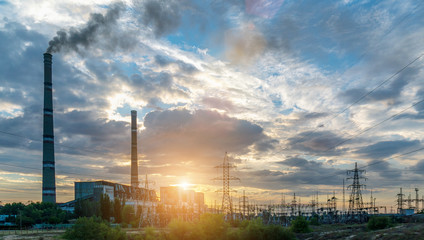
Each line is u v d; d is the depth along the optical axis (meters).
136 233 116.38
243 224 112.00
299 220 119.19
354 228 116.12
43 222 179.62
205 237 104.31
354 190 174.12
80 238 98.00
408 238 66.62
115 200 187.25
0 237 107.25
